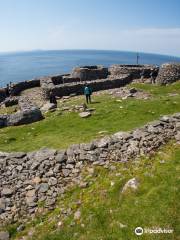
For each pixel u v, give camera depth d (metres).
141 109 28.92
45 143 23.28
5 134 27.97
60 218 13.88
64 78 53.75
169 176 13.95
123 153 16.61
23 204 15.20
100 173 15.80
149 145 16.83
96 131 24.38
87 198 14.38
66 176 16.09
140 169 15.16
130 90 40.22
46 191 15.54
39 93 49.12
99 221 12.83
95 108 31.66
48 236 12.98
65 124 28.09
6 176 16.70
